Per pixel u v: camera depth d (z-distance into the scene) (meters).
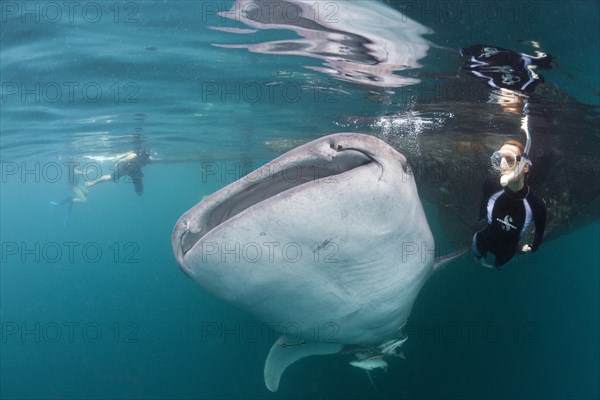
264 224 2.62
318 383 13.77
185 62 7.53
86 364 30.33
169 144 17.50
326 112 11.16
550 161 8.18
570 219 8.12
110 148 17.22
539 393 15.77
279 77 8.45
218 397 17.98
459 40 5.67
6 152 16.67
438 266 5.21
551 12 4.79
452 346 14.84
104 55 7.11
